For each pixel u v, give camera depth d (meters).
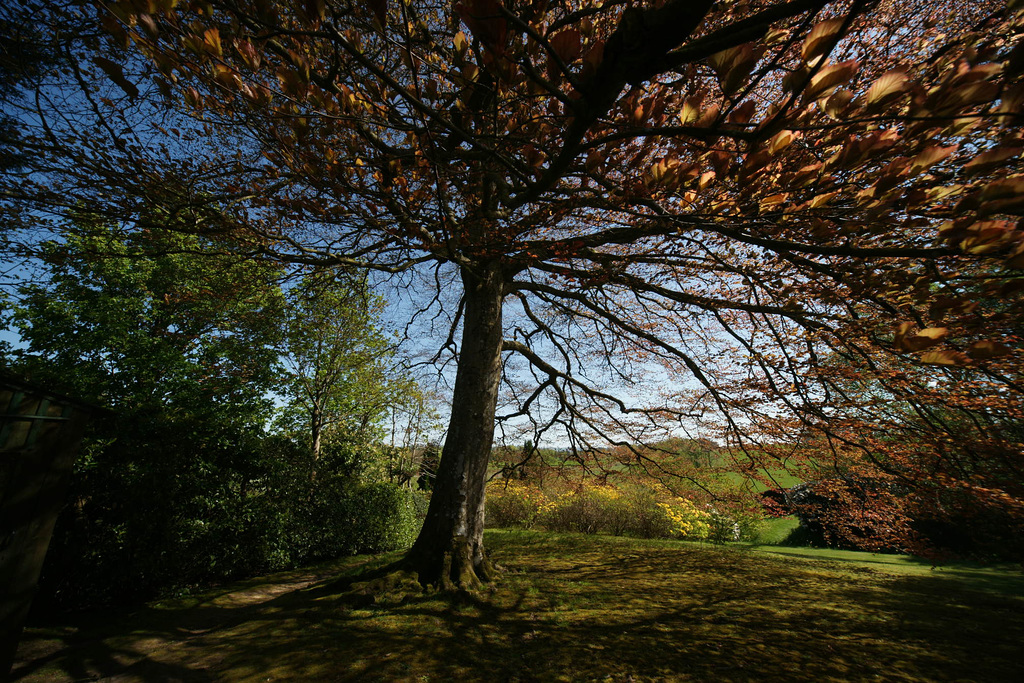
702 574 7.81
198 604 6.38
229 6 1.57
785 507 7.70
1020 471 3.80
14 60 3.30
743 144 2.10
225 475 7.61
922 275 2.40
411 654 4.36
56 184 3.94
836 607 6.20
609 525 12.81
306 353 10.84
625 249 6.48
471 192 4.25
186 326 9.07
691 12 1.08
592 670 4.09
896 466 5.10
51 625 5.23
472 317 7.14
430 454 15.06
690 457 8.26
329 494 9.95
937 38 3.66
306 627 5.04
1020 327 2.85
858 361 4.63
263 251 4.63
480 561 6.53
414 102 1.66
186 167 4.03
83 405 4.16
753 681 3.96
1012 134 1.49
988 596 6.98
